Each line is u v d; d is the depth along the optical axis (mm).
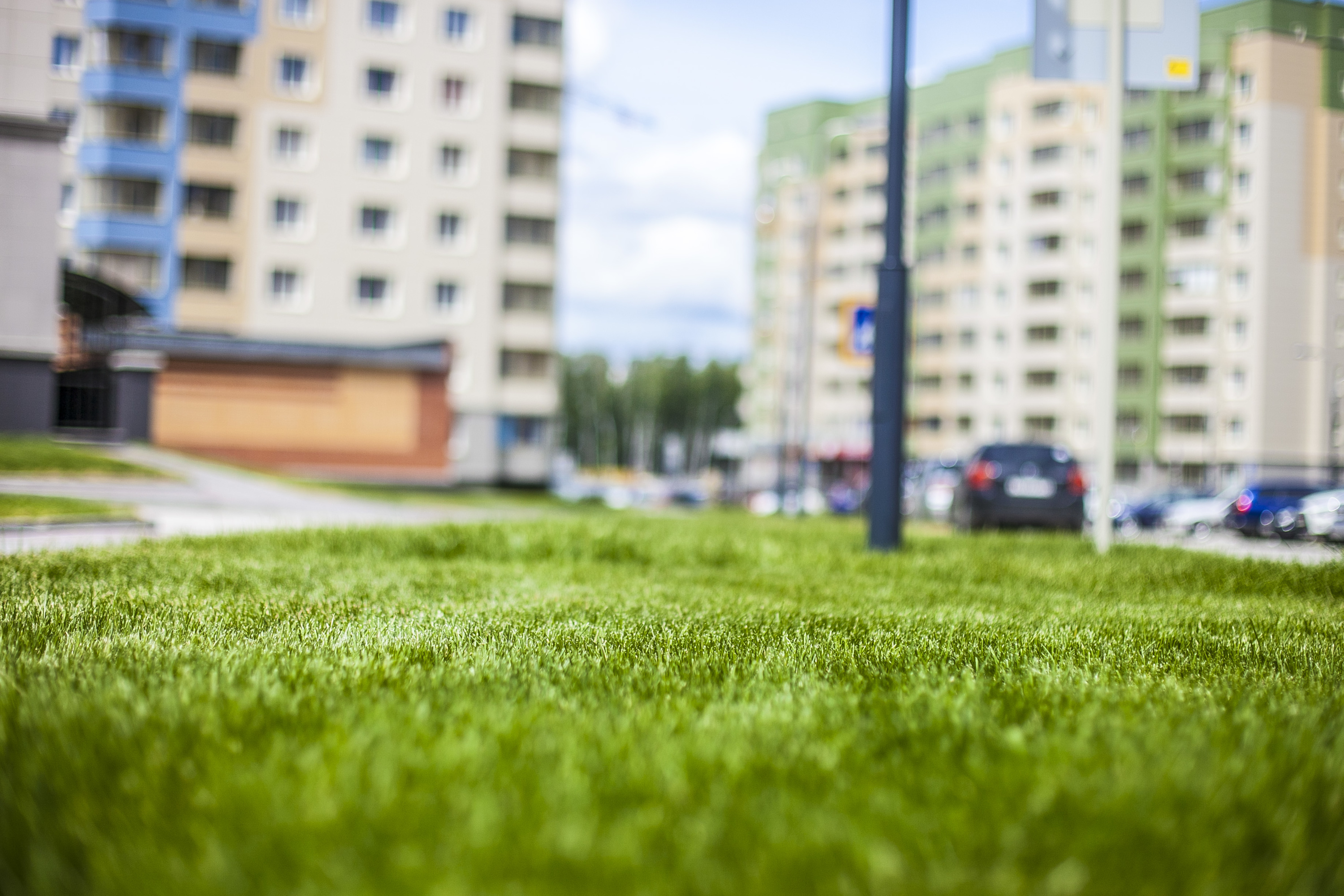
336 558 9141
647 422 121938
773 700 3322
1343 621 6230
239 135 50812
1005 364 82000
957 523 19297
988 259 82750
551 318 55219
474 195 53406
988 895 1799
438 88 53031
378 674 3648
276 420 37344
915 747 2711
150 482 21594
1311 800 2303
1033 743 2766
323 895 1780
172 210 50031
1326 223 72625
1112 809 2162
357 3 52000
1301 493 32000
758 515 29344
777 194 96750
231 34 50438
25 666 3729
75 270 32469
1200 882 1874
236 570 7688
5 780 2322
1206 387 74688
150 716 2855
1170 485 76188
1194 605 7199
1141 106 75875
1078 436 79438
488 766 2426
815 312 93438
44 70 27375
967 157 83875
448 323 53281
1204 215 74375
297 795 2203
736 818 2135
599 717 2963
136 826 2125
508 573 8258
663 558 10148
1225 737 2824
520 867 1861
